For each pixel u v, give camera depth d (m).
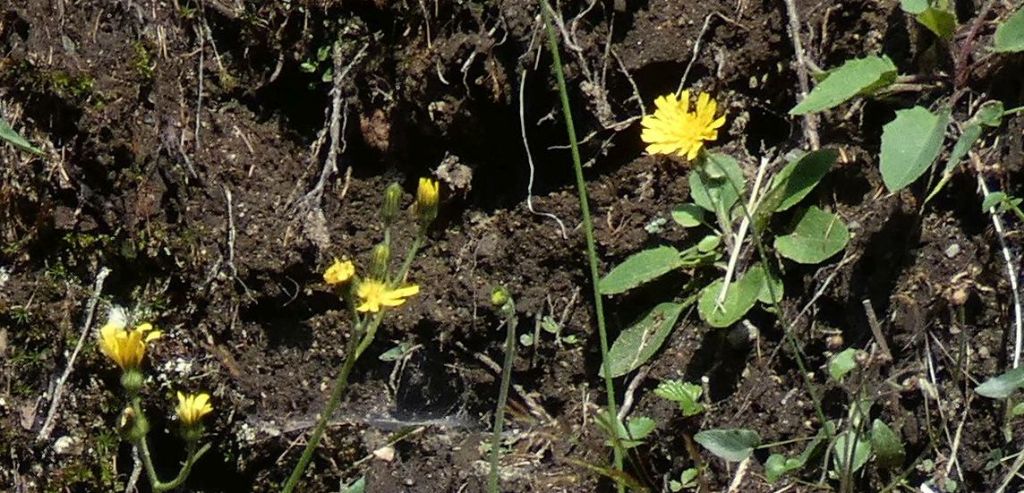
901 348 0.66
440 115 0.71
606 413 0.69
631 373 0.70
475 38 0.70
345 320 0.72
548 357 0.71
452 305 0.72
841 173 0.68
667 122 0.63
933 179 0.66
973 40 0.66
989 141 0.66
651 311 0.69
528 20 0.70
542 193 0.71
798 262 0.67
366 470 0.72
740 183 0.68
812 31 0.69
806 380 0.64
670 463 0.69
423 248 0.72
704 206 0.68
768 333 0.68
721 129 0.70
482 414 0.72
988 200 0.64
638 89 0.70
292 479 0.61
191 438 0.61
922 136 0.64
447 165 0.72
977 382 0.65
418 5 0.71
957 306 0.65
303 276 0.72
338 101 0.72
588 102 0.70
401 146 0.72
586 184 0.71
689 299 0.68
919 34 0.67
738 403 0.68
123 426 0.61
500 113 0.71
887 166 0.64
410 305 0.72
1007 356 0.65
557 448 0.70
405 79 0.71
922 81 0.67
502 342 0.71
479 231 0.72
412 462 0.71
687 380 0.69
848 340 0.67
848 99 0.67
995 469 0.64
